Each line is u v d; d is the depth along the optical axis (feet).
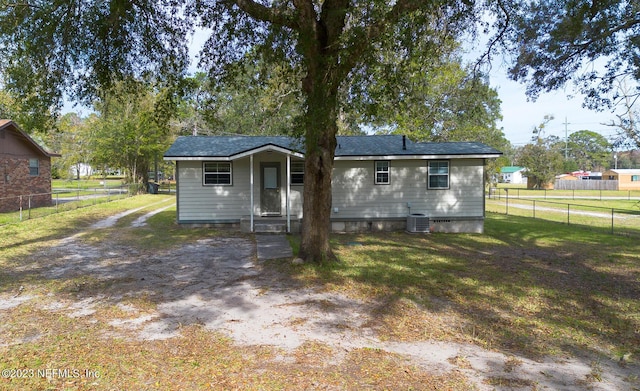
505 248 41.16
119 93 35.14
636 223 64.44
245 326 18.16
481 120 92.22
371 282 25.89
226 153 50.52
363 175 52.42
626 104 35.53
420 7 23.97
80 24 29.14
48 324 17.89
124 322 18.37
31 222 48.98
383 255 35.45
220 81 35.29
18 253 33.22
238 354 15.07
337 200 52.44
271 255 33.30
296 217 50.37
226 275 27.43
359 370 13.98
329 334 17.42
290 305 21.27
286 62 31.68
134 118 100.99
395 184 52.65
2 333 16.70
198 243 40.16
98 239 41.27
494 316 20.71
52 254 33.53
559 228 56.90
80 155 136.98
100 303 21.08
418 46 28.35
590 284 27.30
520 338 18.03
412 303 22.09
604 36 31.48
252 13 27.43
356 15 25.50
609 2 28.81
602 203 106.42
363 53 25.03
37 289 23.41
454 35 31.27
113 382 12.64
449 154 50.67
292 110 87.35
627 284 27.35
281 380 13.06
